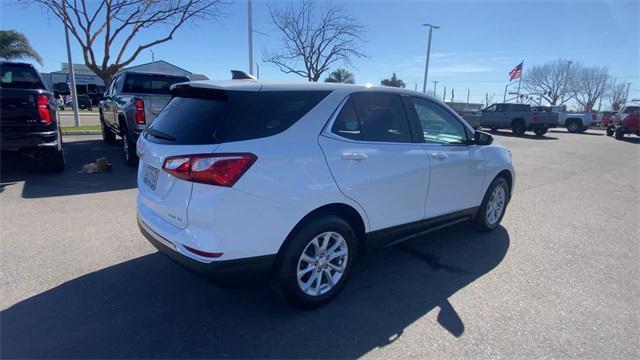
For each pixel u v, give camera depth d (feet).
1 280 11.31
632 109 73.00
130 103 24.90
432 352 8.87
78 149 34.01
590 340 9.48
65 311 9.95
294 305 10.08
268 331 9.44
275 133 9.25
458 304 10.93
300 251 9.64
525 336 9.56
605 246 15.76
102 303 10.36
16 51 123.13
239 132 8.87
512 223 18.42
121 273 11.98
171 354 8.54
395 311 10.48
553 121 75.56
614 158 44.47
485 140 14.89
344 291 11.46
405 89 12.66
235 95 9.21
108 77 50.88
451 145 13.75
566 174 32.68
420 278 12.43
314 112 9.99
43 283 11.25
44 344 8.70
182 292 11.04
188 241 8.84
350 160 10.31
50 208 17.67
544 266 13.64
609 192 26.12
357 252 11.49
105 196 19.81
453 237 16.22
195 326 9.54
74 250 13.44
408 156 11.85
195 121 9.35
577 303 11.18
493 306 10.88
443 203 13.53
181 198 8.92
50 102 21.47
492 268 13.34
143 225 10.55
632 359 8.84
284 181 9.14
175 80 32.22
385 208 11.43
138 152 11.28
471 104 123.95
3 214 16.70
